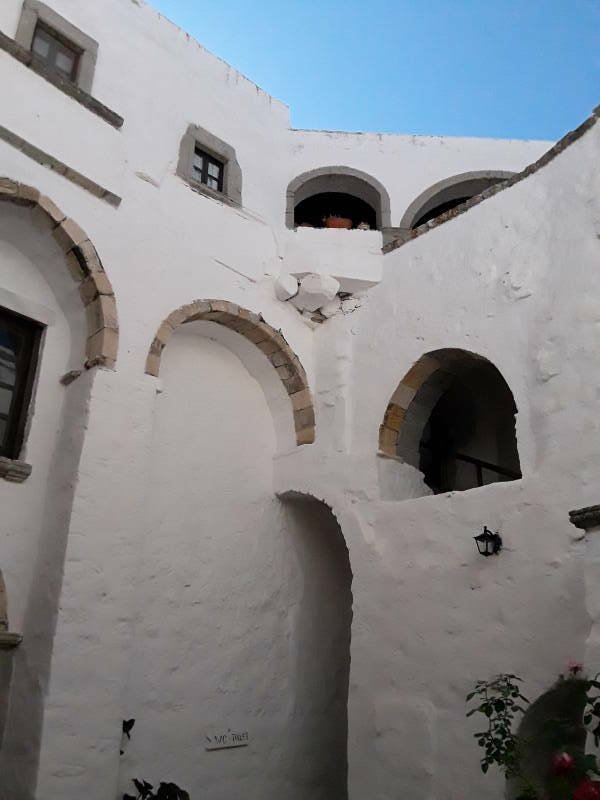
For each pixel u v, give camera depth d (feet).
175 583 20.35
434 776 16.65
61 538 17.08
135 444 18.75
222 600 21.43
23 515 17.80
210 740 20.01
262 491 23.57
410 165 29.32
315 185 29.19
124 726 17.76
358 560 20.45
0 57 18.12
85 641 16.60
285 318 24.36
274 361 23.99
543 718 15.35
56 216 18.62
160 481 20.72
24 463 17.83
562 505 15.83
